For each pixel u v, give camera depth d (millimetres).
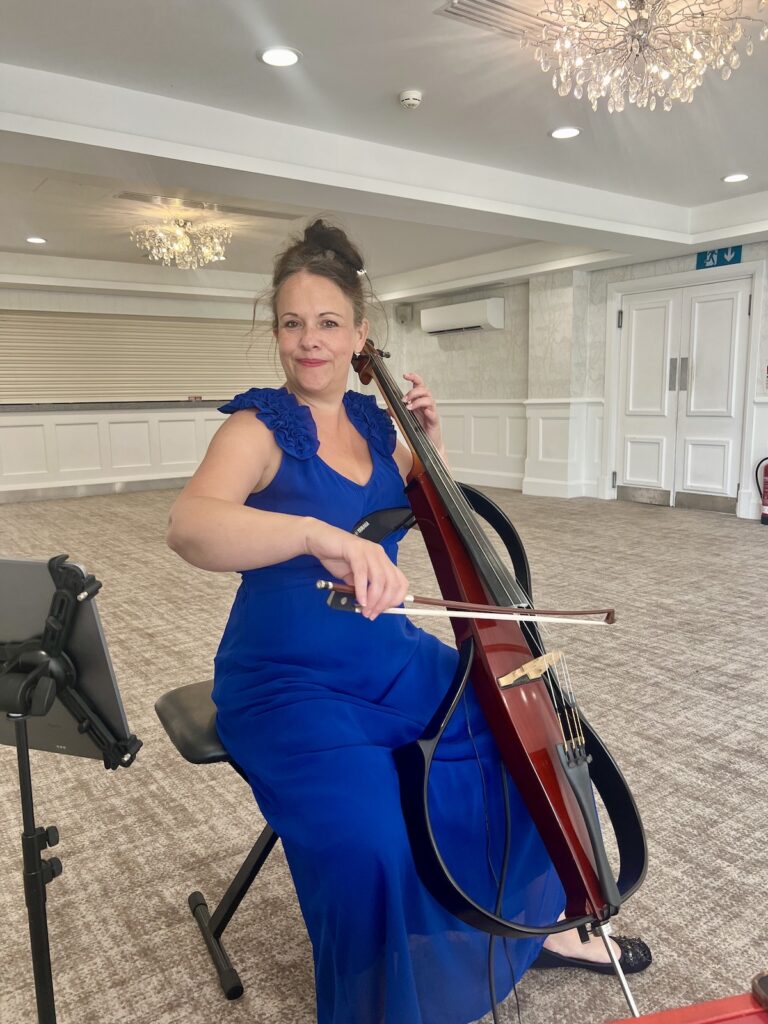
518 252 7363
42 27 2990
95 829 1849
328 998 1004
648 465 7070
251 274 8656
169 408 8922
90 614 921
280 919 1523
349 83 3561
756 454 6184
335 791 968
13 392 8125
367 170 4383
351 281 1210
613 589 3945
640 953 1362
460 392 8945
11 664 954
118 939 1467
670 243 5941
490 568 1052
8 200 5355
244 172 4008
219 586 4195
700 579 4141
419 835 941
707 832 1779
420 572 4445
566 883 952
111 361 8641
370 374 1412
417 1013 941
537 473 7848
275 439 1121
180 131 3758
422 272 8516
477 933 1060
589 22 2754
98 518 6719
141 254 7512
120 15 2906
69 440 8320
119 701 973
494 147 4477
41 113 3410
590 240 5812
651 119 4012
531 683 1040
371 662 1156
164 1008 1292
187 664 2971
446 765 1063
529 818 1101
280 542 889
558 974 1359
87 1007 1294
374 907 932
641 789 1972
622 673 2779
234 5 2842
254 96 3703
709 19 2717
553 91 3656
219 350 9328
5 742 1110
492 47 3197
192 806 1954
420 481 1161
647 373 6965
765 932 1450
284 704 1078
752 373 6113
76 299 8219
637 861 1017
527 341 8031
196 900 1540
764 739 2242
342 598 849
